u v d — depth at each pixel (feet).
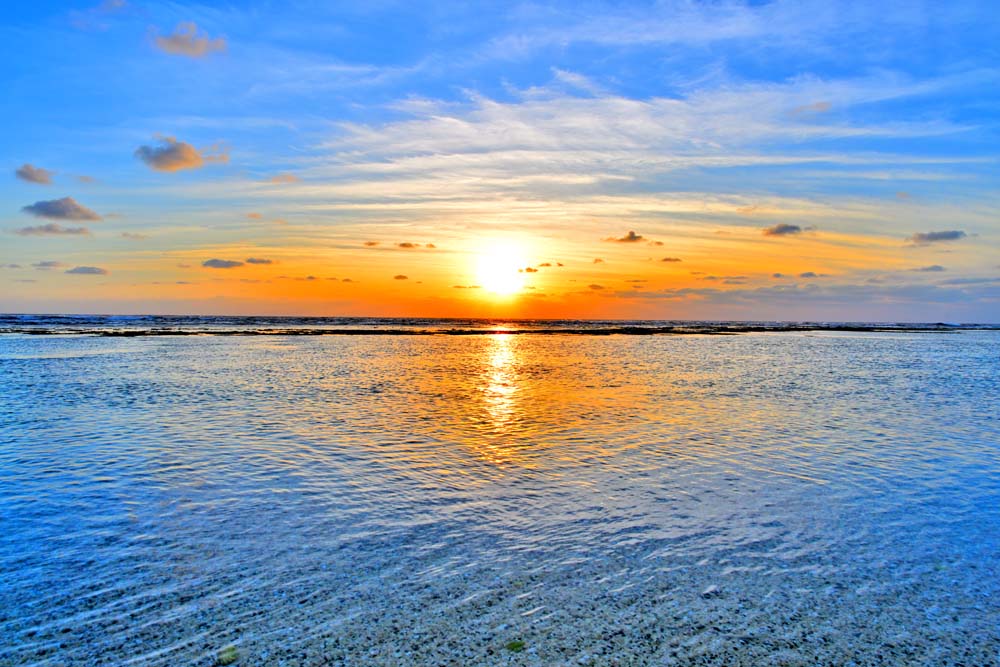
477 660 14.87
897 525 24.11
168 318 415.23
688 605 17.62
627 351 127.03
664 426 43.32
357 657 14.94
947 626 16.65
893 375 80.84
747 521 24.44
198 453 34.50
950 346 165.78
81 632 15.89
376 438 38.75
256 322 338.34
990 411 51.11
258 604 17.46
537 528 23.54
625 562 20.47
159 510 25.21
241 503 26.20
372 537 22.54
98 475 30.01
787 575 19.61
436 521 24.25
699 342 170.50
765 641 15.83
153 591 18.16
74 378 68.80
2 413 46.55
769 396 59.00
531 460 33.63
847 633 16.25
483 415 47.19
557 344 153.28
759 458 34.32
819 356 118.11
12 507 25.32
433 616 16.88
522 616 16.92
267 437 38.75
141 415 46.19
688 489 28.58
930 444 38.29
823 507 26.18
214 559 20.45
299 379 69.67
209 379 69.00
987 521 24.61
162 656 14.90
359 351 117.91
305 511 25.27
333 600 17.71
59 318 377.09
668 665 14.76
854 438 39.81
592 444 37.52
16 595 17.79
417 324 383.86
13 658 14.70
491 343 154.51
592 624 16.55
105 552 20.94
